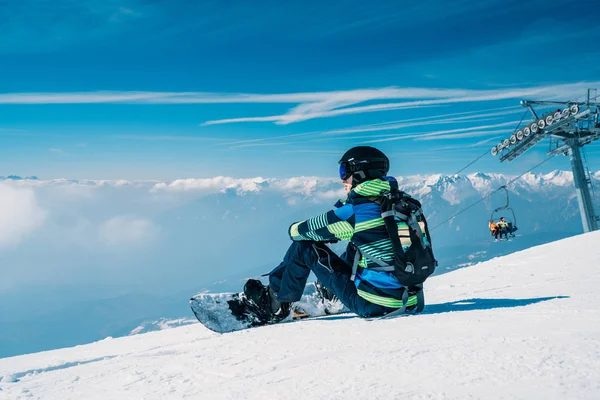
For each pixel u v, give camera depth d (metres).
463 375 1.57
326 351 2.27
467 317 2.78
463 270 8.13
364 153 3.33
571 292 3.71
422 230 3.23
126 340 4.47
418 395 1.43
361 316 3.39
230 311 3.86
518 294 4.04
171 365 2.39
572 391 1.31
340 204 3.48
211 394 1.78
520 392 1.35
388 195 3.22
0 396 2.18
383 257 3.24
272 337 2.89
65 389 2.18
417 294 3.33
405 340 2.30
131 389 2.02
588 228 32.06
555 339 1.92
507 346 1.89
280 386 1.74
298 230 3.53
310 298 3.98
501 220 22.34
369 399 1.46
